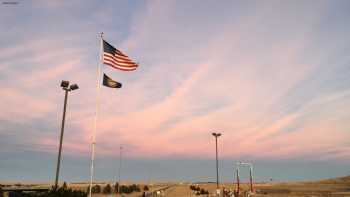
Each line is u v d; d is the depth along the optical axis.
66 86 37.25
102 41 32.47
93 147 32.03
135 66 32.41
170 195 74.44
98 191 76.62
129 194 74.75
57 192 33.03
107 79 32.06
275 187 135.38
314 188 124.25
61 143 36.31
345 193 85.50
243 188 123.81
